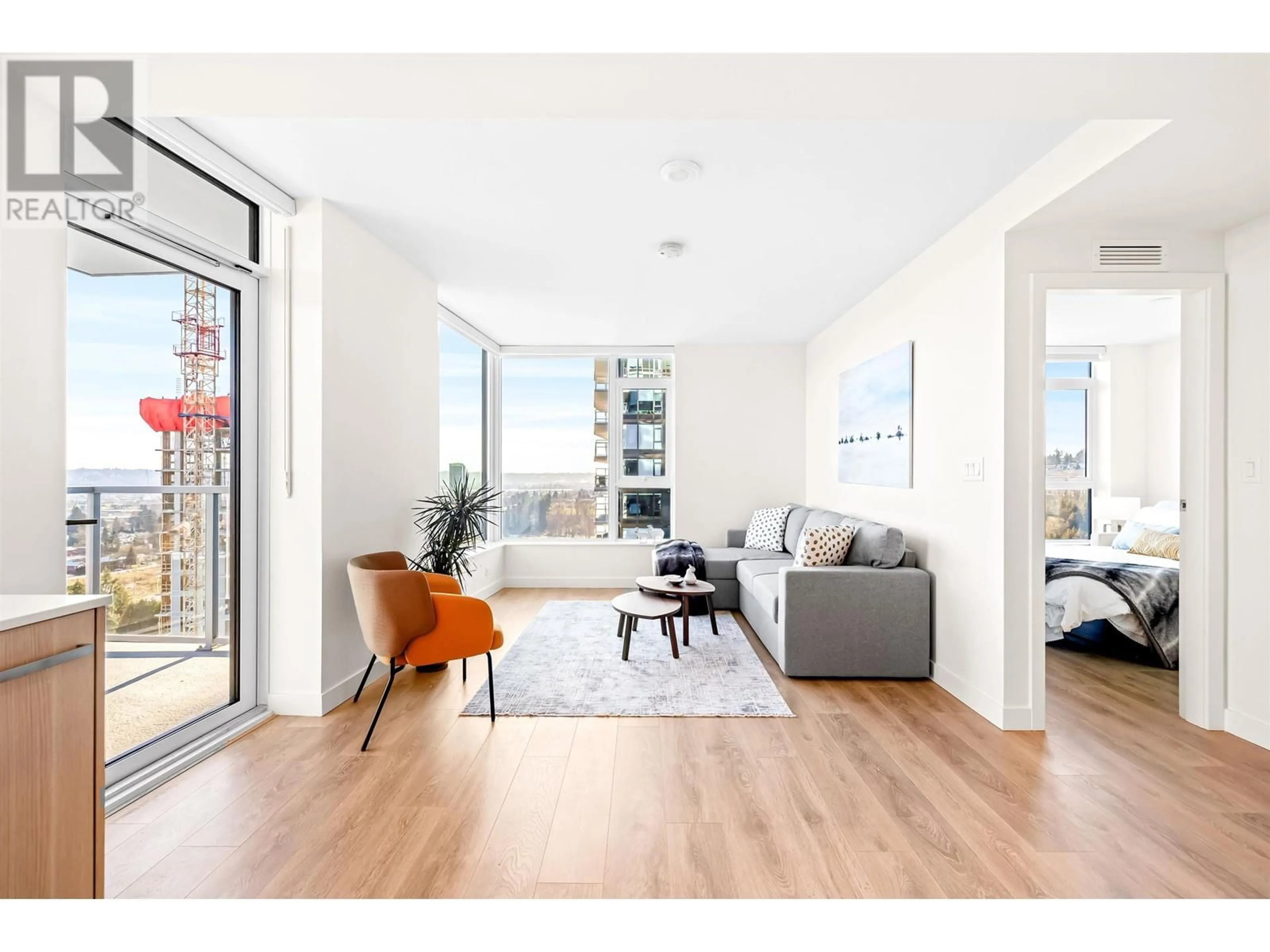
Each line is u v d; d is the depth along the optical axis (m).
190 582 2.63
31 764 1.25
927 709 3.12
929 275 3.63
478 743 2.67
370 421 3.43
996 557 2.95
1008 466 2.88
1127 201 2.51
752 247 3.65
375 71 1.64
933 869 1.81
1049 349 6.13
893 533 3.68
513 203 3.05
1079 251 2.86
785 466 6.43
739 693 3.30
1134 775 2.41
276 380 2.97
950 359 3.39
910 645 3.55
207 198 2.64
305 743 2.65
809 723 2.92
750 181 2.81
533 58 1.57
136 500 2.37
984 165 2.64
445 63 1.60
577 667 3.75
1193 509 2.92
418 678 3.53
